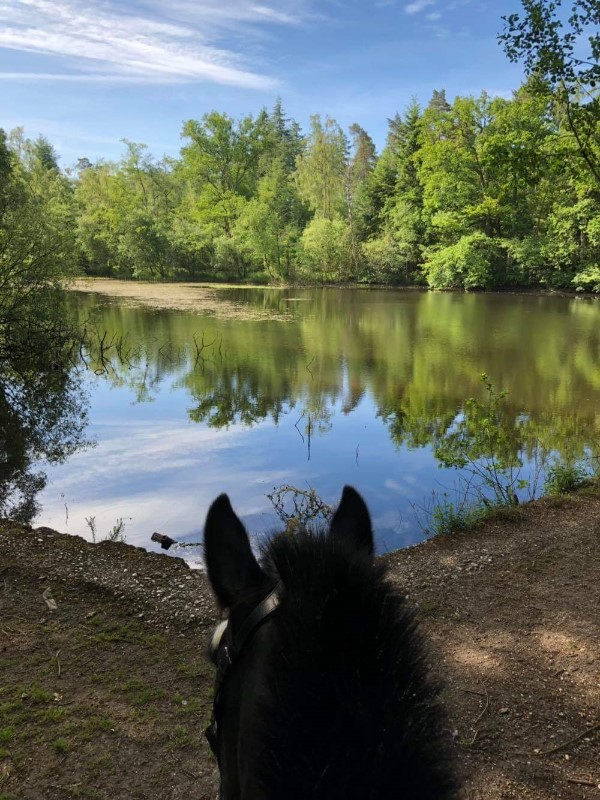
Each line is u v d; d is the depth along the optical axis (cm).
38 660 378
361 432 1239
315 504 784
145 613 438
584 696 342
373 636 86
